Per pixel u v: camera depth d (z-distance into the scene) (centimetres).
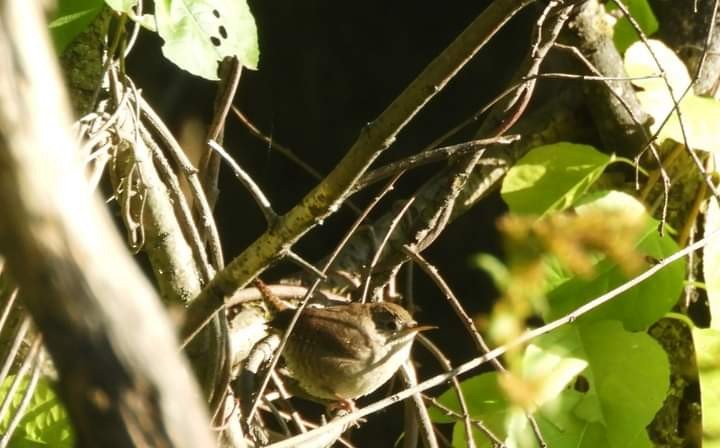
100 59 581
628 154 758
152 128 655
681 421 751
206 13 474
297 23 1203
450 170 594
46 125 191
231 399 618
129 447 187
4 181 188
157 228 552
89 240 191
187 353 559
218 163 642
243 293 707
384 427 1168
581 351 643
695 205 733
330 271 744
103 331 188
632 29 758
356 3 1194
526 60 559
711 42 766
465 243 1174
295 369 752
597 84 745
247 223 1235
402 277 1176
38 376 491
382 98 1220
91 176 486
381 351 734
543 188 686
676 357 749
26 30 190
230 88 620
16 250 188
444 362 686
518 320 584
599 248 577
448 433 982
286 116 1213
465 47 412
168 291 566
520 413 632
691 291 746
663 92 683
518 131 786
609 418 630
